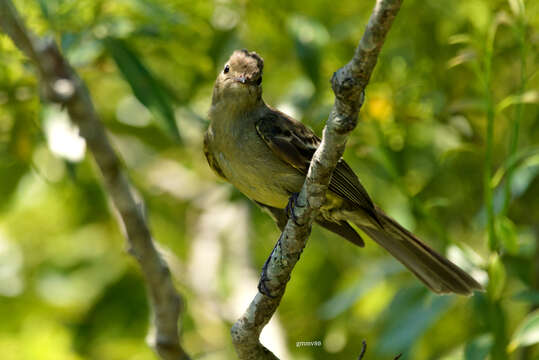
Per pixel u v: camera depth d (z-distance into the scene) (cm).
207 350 1272
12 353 1128
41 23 941
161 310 857
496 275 923
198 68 1124
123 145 1417
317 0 1181
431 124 1139
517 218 1172
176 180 1452
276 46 1184
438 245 1162
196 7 1088
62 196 1326
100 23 970
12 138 1034
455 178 1180
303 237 718
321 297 1301
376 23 534
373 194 1200
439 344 1216
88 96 821
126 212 820
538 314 851
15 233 1345
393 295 1080
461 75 1139
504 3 1062
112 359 1222
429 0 1141
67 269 1325
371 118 1027
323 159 651
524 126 1158
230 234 1308
